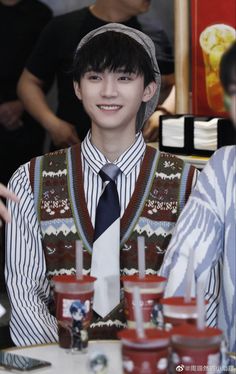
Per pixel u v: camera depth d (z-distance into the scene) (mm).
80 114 5043
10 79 5578
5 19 5574
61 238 3102
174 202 3094
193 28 3961
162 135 3891
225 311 2736
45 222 3125
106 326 2949
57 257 3111
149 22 5070
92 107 3059
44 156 3221
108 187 3076
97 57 2994
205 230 2727
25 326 3051
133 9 4941
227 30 3850
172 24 5074
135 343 2055
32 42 5605
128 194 3094
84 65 3033
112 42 3014
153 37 5031
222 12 3854
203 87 3973
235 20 3822
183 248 2701
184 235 2725
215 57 3900
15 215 3158
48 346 2592
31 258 3141
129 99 3043
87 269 3064
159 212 3086
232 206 2707
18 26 5582
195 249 2703
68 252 3094
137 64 3023
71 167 3148
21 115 5609
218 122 3662
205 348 2074
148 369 2055
